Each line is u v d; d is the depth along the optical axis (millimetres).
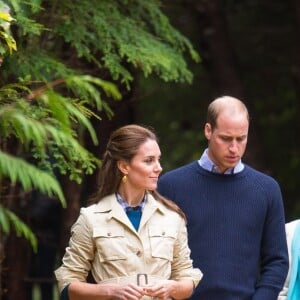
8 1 13055
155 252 11711
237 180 13094
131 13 16500
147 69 15523
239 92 26797
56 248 19891
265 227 13164
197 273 12133
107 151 11953
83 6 15492
